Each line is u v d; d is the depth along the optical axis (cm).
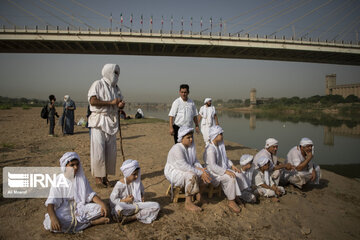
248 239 287
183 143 372
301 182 442
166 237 283
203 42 3978
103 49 4441
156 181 462
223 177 360
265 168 403
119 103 423
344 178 546
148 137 1015
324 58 4800
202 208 357
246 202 385
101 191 406
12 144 765
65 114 1009
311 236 302
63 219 283
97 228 299
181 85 544
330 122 2659
